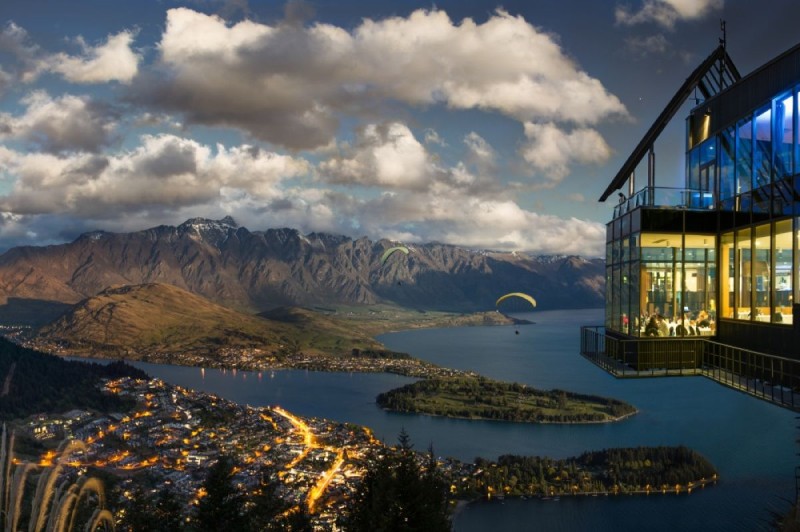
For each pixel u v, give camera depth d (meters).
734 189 36.72
